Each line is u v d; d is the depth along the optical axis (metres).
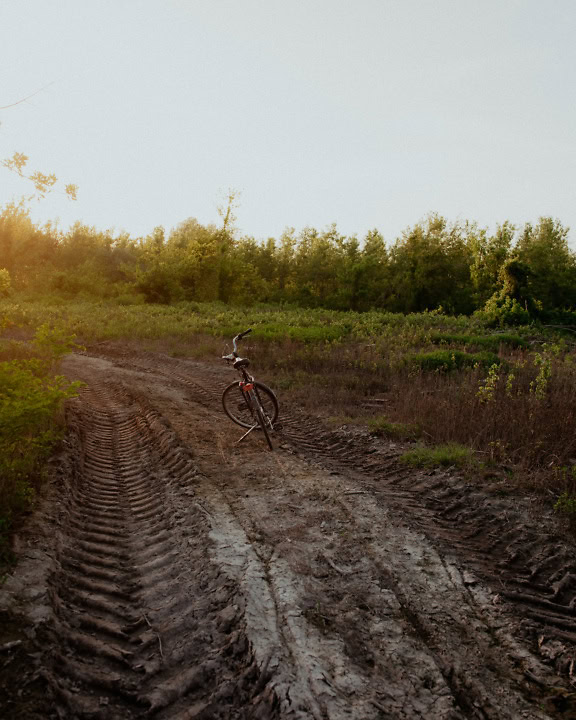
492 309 27.22
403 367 11.95
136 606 3.38
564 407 7.05
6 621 2.92
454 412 7.51
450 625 3.20
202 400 9.59
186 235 60.88
